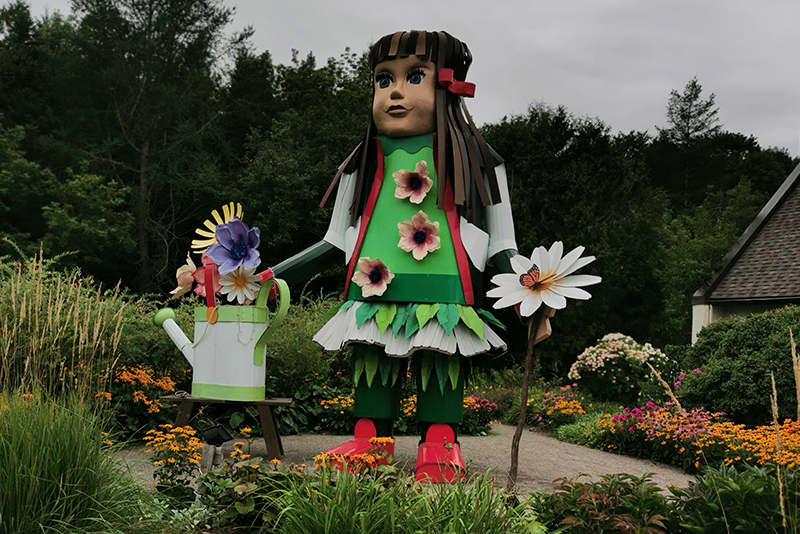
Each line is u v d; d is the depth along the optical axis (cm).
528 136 2161
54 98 2402
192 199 2373
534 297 364
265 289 532
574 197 2089
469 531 286
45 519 301
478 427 947
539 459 712
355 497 306
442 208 514
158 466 418
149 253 2355
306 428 858
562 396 1144
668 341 2159
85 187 2056
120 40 2303
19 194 1995
